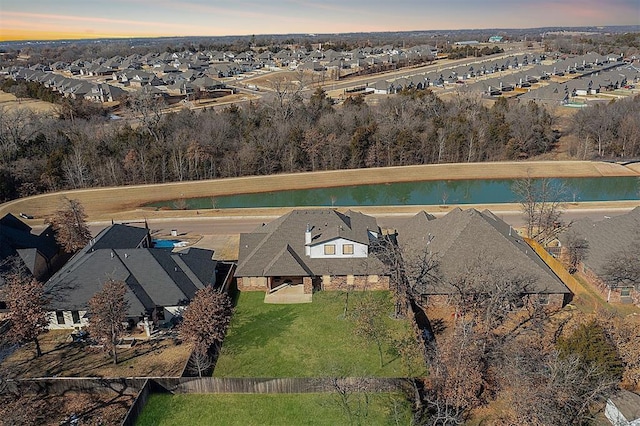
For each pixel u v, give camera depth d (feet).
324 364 101.09
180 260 128.88
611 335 92.58
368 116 307.37
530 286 116.37
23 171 242.37
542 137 295.89
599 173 260.21
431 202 233.96
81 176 249.34
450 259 124.06
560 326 109.29
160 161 259.60
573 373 80.64
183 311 116.98
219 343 106.01
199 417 87.25
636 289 119.14
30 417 86.02
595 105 313.32
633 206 202.80
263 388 92.63
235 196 245.24
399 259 126.93
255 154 267.80
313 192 251.39
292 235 139.13
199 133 277.03
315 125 296.10
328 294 130.62
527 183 197.47
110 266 121.49
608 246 132.46
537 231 165.27
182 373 95.50
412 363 100.32
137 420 86.74
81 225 159.84
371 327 110.01
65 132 284.61
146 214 208.74
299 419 86.28
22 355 106.52
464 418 83.97
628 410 79.41
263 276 129.70
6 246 139.44
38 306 103.24
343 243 131.75
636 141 279.69
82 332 113.60
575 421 80.12
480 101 357.61
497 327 109.60
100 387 93.91
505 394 85.76
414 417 84.38
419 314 118.21
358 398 90.43
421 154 282.97
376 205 228.22
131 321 116.06
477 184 258.16
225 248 169.17
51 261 150.92
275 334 112.68
